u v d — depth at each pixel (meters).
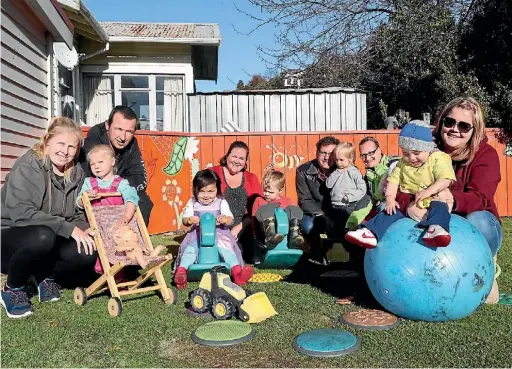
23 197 4.11
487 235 4.02
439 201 3.68
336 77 18.23
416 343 3.23
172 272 5.38
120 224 4.38
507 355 3.03
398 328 3.53
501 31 11.73
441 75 12.80
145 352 3.20
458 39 12.85
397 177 4.10
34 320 3.87
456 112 4.14
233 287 3.85
